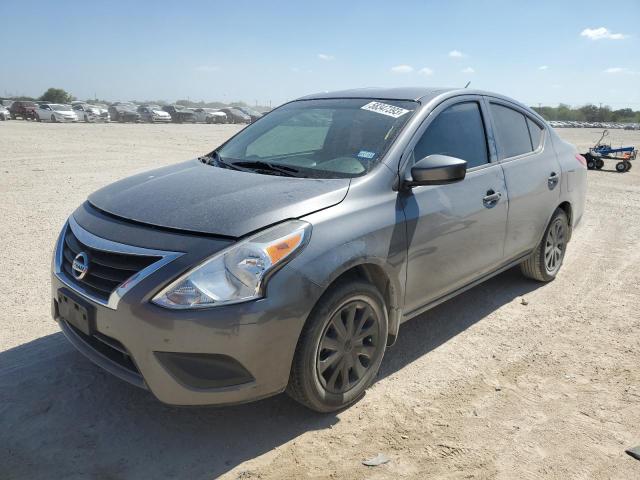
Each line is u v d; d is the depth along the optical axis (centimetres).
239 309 250
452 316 451
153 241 265
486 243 401
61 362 354
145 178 354
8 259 557
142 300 251
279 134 399
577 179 533
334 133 369
